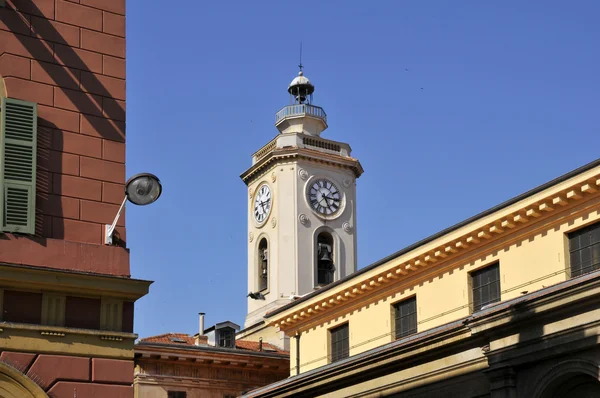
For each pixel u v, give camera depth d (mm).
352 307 37906
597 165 27641
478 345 27078
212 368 49906
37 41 19938
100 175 19781
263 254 67375
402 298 35281
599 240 28281
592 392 23953
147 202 18578
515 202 30266
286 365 51656
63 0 20516
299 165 66625
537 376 24719
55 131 19547
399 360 29734
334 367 32312
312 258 64938
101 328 18797
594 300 23266
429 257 33531
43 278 18328
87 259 19016
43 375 18000
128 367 18859
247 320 65812
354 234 67375
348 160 68250
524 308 24969
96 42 20625
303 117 69812
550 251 29562
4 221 18406
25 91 19469
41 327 18094
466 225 32000
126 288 19125
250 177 69625
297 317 40656
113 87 20516
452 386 27828
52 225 18984
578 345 23547
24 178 18766
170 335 53844
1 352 17750
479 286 32156
